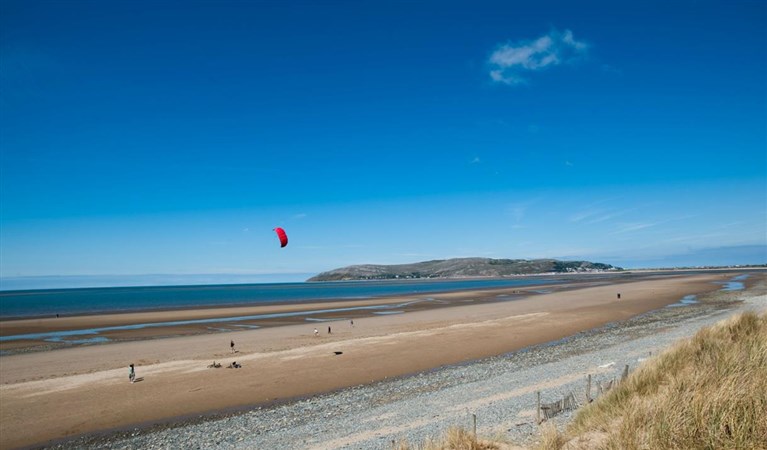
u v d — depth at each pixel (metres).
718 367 10.00
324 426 16.38
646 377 11.36
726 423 6.79
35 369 28.09
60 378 25.47
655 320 43.91
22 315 70.19
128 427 18.05
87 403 20.92
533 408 14.99
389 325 45.81
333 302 87.38
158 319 58.25
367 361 28.52
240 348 33.78
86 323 55.12
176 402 20.98
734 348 11.77
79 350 35.00
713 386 8.31
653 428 7.11
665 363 12.56
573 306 60.56
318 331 41.69
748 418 6.62
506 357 29.06
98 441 16.75
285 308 72.62
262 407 20.19
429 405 17.73
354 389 22.59
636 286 103.62
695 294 75.25
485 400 17.44
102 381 24.62
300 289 186.88
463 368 26.12
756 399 7.01
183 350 33.56
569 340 34.62
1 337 44.03
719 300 62.16
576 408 14.14
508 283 163.88
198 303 95.69
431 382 22.95
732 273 182.12
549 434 9.24
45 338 42.78
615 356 24.59
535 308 59.31
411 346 33.16
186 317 60.25
